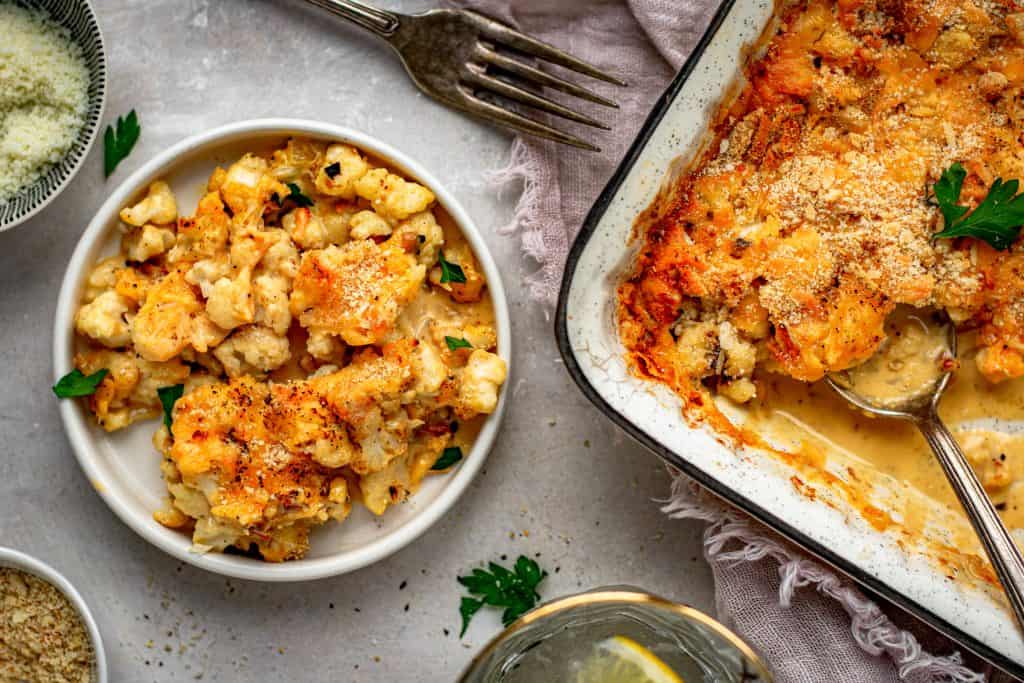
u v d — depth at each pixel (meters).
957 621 0.40
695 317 0.42
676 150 0.40
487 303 0.44
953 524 0.43
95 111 0.43
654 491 0.46
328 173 0.43
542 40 0.45
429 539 0.46
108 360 0.43
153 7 0.45
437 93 0.44
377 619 0.46
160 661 0.46
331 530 0.44
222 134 0.43
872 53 0.41
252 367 0.43
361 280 0.42
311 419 0.42
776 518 0.40
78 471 0.46
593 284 0.40
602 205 0.39
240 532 0.43
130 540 0.46
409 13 0.45
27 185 0.44
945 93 0.41
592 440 0.46
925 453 0.43
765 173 0.41
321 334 0.42
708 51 0.39
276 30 0.45
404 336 0.43
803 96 0.41
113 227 0.43
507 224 0.46
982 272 0.41
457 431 0.44
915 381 0.42
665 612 0.42
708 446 0.40
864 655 0.44
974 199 0.41
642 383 0.40
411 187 0.43
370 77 0.45
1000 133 0.41
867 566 0.40
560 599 0.41
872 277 0.41
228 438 0.42
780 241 0.41
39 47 0.43
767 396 0.43
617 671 0.44
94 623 0.43
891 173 0.41
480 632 0.46
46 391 0.46
